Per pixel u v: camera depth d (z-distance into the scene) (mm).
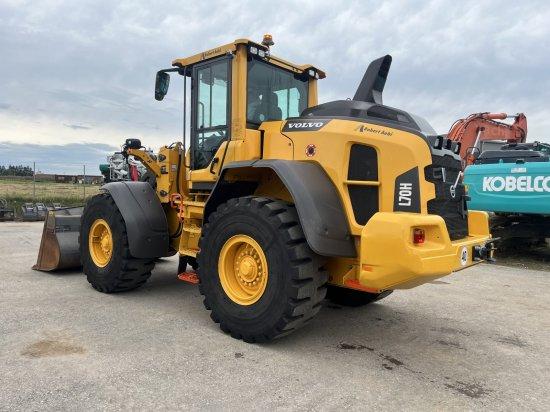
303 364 3316
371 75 4258
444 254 3207
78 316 4262
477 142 11398
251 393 2822
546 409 2756
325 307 4934
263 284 3643
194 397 2742
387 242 3135
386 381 3084
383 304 5113
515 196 8047
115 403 2631
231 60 4402
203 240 4062
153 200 5188
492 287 6133
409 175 3471
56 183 24906
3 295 4973
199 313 4480
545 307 5109
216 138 4656
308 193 3482
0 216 15070
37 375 2953
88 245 5375
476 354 3645
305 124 3945
